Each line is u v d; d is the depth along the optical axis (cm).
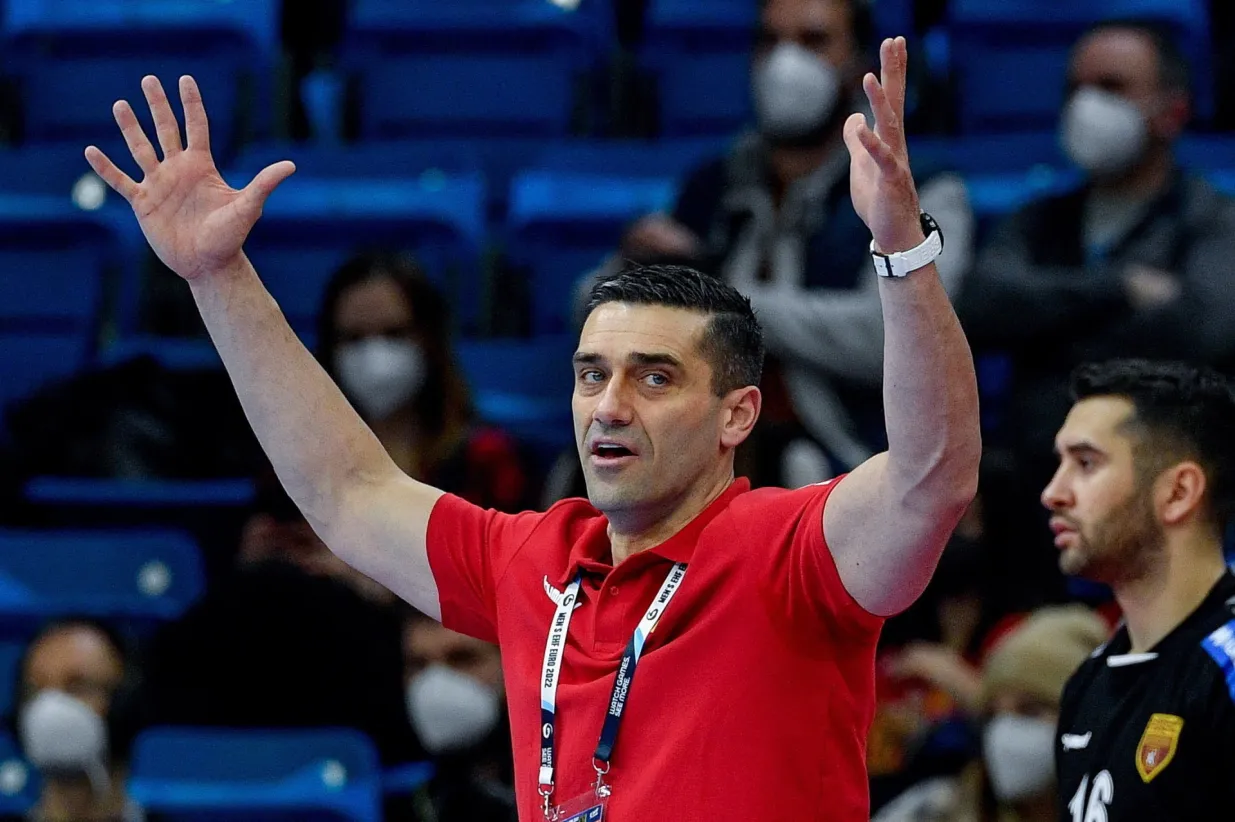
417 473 2041
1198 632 1133
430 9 2948
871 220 855
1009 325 1950
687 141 2742
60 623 1798
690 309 959
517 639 998
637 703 925
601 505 950
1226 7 2936
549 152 2648
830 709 917
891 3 2881
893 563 879
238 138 2862
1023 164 2519
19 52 3017
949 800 1580
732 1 2970
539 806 945
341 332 2048
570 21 2917
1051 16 2806
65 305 2592
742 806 898
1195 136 2683
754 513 944
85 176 2694
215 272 1073
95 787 1722
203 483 2245
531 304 2559
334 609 1573
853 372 1916
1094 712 1168
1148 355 1905
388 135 2895
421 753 1605
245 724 1559
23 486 2222
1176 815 1092
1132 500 1186
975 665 1806
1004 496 1853
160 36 2978
